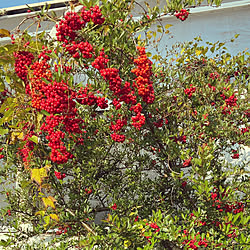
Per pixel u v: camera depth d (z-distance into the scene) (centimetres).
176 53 361
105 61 183
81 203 319
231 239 208
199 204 259
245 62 324
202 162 208
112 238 229
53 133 172
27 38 206
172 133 290
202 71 319
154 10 241
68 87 173
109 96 208
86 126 309
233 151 328
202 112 286
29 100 190
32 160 248
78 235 274
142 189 334
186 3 245
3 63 184
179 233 217
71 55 194
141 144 311
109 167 349
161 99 288
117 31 217
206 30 450
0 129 195
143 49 187
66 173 324
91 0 182
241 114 295
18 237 321
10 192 346
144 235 215
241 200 264
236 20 439
